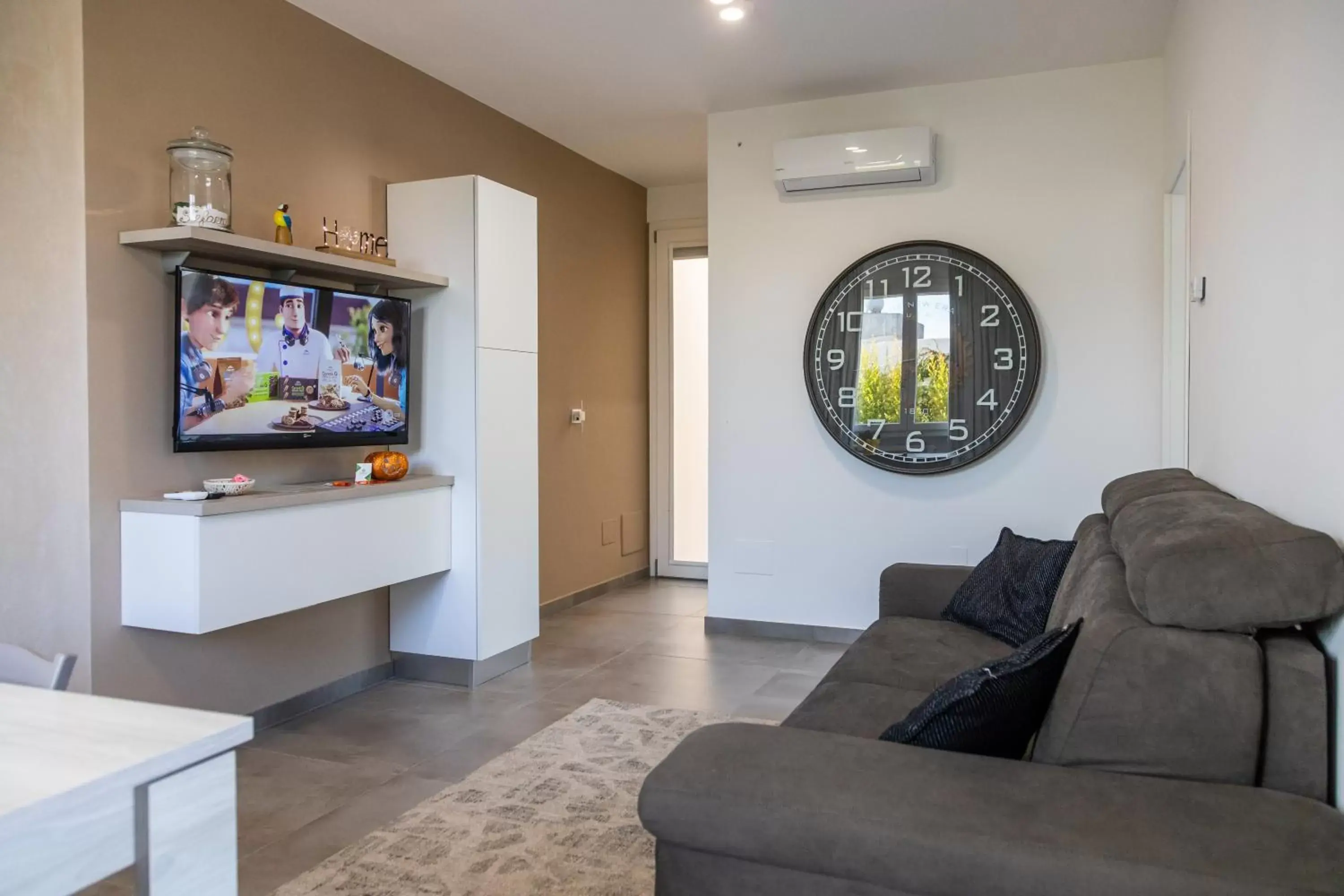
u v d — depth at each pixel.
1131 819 1.36
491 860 2.43
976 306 4.47
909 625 3.28
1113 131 4.32
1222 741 1.49
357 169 3.97
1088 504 4.39
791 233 4.88
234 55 3.37
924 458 4.57
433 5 3.67
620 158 5.96
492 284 4.01
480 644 4.01
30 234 2.91
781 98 4.79
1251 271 2.22
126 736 1.16
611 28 3.91
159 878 1.09
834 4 3.69
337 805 2.80
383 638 4.14
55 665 1.50
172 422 3.07
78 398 2.86
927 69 4.39
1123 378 4.32
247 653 3.45
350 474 3.90
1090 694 1.56
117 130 2.94
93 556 2.88
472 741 3.36
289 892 2.28
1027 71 4.41
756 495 4.98
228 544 2.94
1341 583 1.48
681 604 5.87
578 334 5.88
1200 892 1.22
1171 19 3.81
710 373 5.05
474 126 4.79
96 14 2.87
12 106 2.93
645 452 6.79
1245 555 1.52
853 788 1.46
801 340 4.87
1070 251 4.39
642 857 2.45
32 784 1.01
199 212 2.99
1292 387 1.83
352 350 3.60
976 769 1.52
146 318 3.04
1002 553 3.34
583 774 3.02
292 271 3.48
